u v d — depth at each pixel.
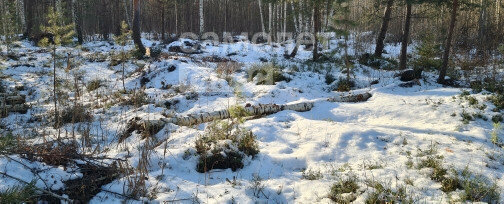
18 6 30.97
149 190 4.71
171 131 7.56
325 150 6.62
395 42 31.42
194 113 9.46
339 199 4.69
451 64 16.72
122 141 7.16
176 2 38.50
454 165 5.57
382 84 13.10
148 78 14.30
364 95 11.46
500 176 5.30
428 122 8.68
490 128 8.08
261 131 7.64
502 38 25.36
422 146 6.72
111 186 4.63
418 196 4.69
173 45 23.64
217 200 4.61
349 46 27.55
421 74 13.97
